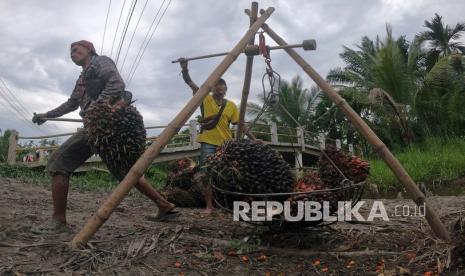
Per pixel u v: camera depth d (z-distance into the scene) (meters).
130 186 3.31
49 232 3.57
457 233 3.24
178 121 3.46
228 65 3.72
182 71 4.82
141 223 4.29
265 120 24.11
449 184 11.46
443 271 2.98
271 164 3.34
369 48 25.97
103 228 3.90
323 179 3.62
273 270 3.17
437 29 27.39
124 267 3.02
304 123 25.94
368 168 3.62
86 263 3.02
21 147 12.82
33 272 2.83
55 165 3.62
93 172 11.78
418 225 4.43
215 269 3.13
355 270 3.14
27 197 5.60
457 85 19.92
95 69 3.74
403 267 3.14
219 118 5.45
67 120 4.11
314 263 3.27
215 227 4.28
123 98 3.62
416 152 15.90
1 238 3.38
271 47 3.90
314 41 3.86
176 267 3.11
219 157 3.42
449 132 19.73
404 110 20.70
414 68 22.75
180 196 7.01
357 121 3.82
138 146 3.51
